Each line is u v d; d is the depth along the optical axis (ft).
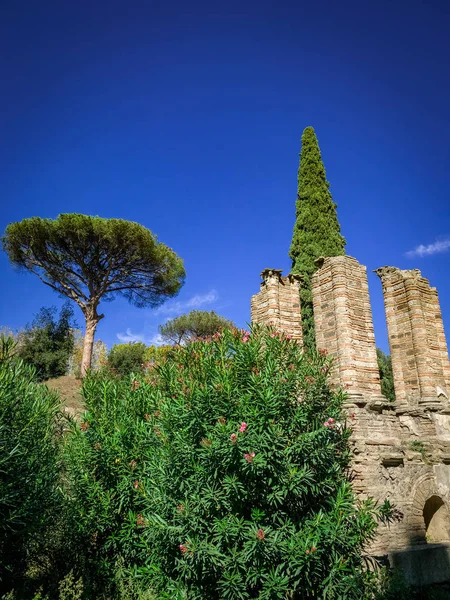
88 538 32.91
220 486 25.58
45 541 31.99
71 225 96.84
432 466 38.58
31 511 28.40
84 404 38.24
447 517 38.34
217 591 25.34
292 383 27.58
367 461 35.32
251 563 23.90
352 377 39.45
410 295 46.42
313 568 24.34
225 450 24.52
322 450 26.32
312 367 29.50
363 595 26.84
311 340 75.31
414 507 36.22
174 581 26.13
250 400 27.02
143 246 101.91
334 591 24.59
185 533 25.25
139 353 126.72
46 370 105.50
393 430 38.83
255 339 30.55
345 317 41.22
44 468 31.22
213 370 29.12
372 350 41.96
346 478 31.30
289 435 26.86
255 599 23.68
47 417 34.19
